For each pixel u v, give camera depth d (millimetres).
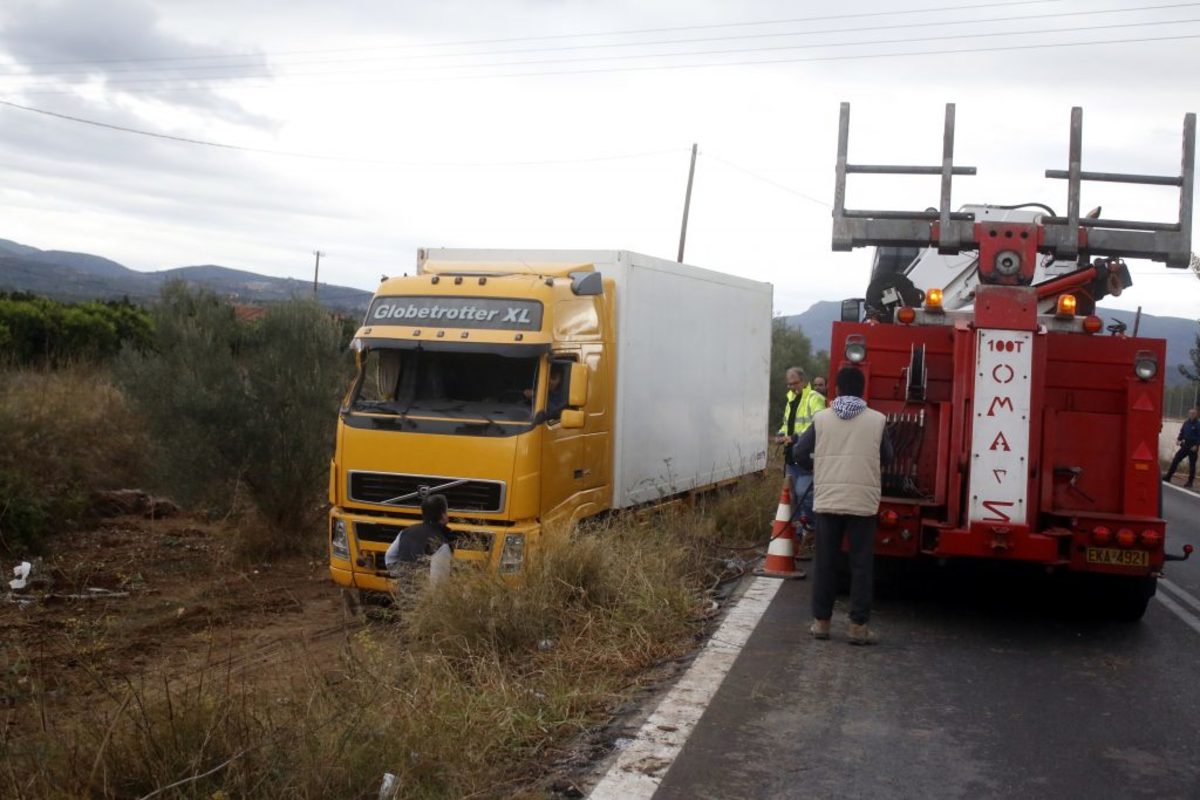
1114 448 8969
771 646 8328
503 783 5426
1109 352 8977
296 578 11469
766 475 16922
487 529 9422
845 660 8031
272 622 9555
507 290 10195
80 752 4711
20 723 5324
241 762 4715
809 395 13617
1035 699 7293
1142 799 5574
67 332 21141
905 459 9344
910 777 5746
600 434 11234
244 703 5191
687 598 9156
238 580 11234
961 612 9867
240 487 12984
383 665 6469
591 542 8953
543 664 7473
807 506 11875
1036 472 8656
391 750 5125
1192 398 40250
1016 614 9883
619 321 11703
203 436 12398
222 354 12758
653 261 12570
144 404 12836
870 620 9375
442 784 5145
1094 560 8703
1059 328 9094
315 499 13117
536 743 6035
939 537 8695
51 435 14539
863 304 12203
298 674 6770
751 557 12211
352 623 9469
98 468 14695
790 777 5672
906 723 6656
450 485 9562
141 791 4621
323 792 4754
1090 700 7320
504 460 9523
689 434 14000
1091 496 8984
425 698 5914
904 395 9406
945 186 9352
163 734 4809
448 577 8242
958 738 6418
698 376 14297
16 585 10219
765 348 17641
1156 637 9258
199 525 13859
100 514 13703
